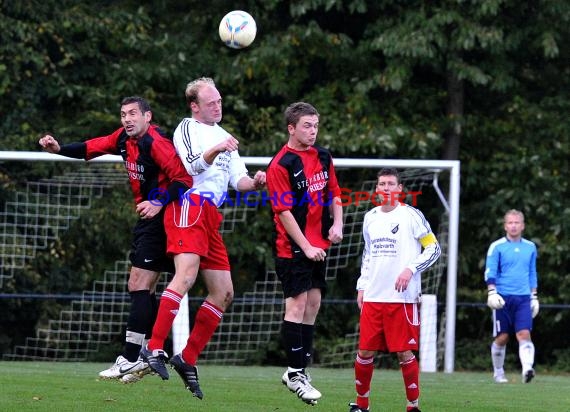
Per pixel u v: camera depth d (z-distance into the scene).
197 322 24.45
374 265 23.73
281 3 60.47
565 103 60.28
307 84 62.22
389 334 23.48
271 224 57.06
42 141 26.14
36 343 56.34
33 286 55.34
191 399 25.20
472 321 60.00
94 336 56.19
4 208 55.50
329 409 24.38
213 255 24.91
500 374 40.97
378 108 59.97
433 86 62.22
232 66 58.75
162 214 26.12
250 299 54.78
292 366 25.81
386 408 25.20
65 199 56.28
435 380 38.69
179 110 60.16
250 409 23.48
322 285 26.69
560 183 58.75
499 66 58.53
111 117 57.00
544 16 57.66
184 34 61.12
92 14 59.06
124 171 52.97
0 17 55.09
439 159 61.28
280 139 56.69
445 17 55.22
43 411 21.66
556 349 59.19
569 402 28.31
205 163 23.44
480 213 59.22
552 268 57.59
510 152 60.28
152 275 26.62
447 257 49.06
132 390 26.59
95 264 56.50
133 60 60.00
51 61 59.00
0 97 56.50
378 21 58.56
